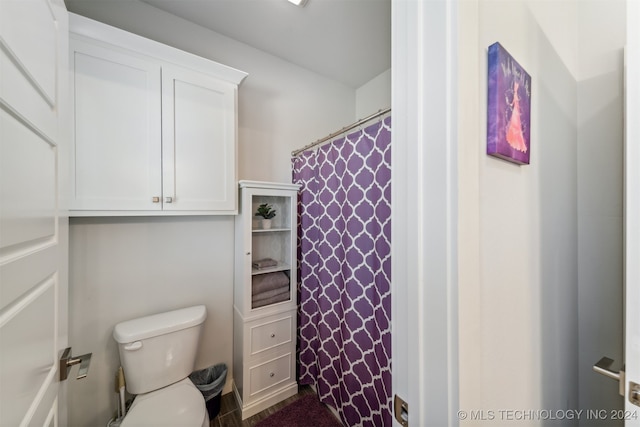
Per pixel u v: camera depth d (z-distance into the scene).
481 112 0.51
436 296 0.46
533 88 0.74
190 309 1.55
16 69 0.47
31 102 0.54
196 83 1.41
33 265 0.55
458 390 0.44
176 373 1.37
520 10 0.69
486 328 0.54
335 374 1.58
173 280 1.57
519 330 0.67
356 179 1.40
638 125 0.55
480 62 0.52
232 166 1.54
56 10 0.70
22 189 0.49
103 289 1.37
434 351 0.46
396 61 0.52
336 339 1.56
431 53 0.46
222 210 1.51
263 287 1.69
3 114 0.42
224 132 1.51
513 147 0.59
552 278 0.87
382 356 1.23
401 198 0.51
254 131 1.89
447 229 0.44
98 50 1.17
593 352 1.06
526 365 0.71
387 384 1.20
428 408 0.47
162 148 1.32
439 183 0.45
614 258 1.02
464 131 0.44
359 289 1.38
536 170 0.76
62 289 0.75
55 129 0.69
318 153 1.73
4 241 0.42
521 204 0.68
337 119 2.33
